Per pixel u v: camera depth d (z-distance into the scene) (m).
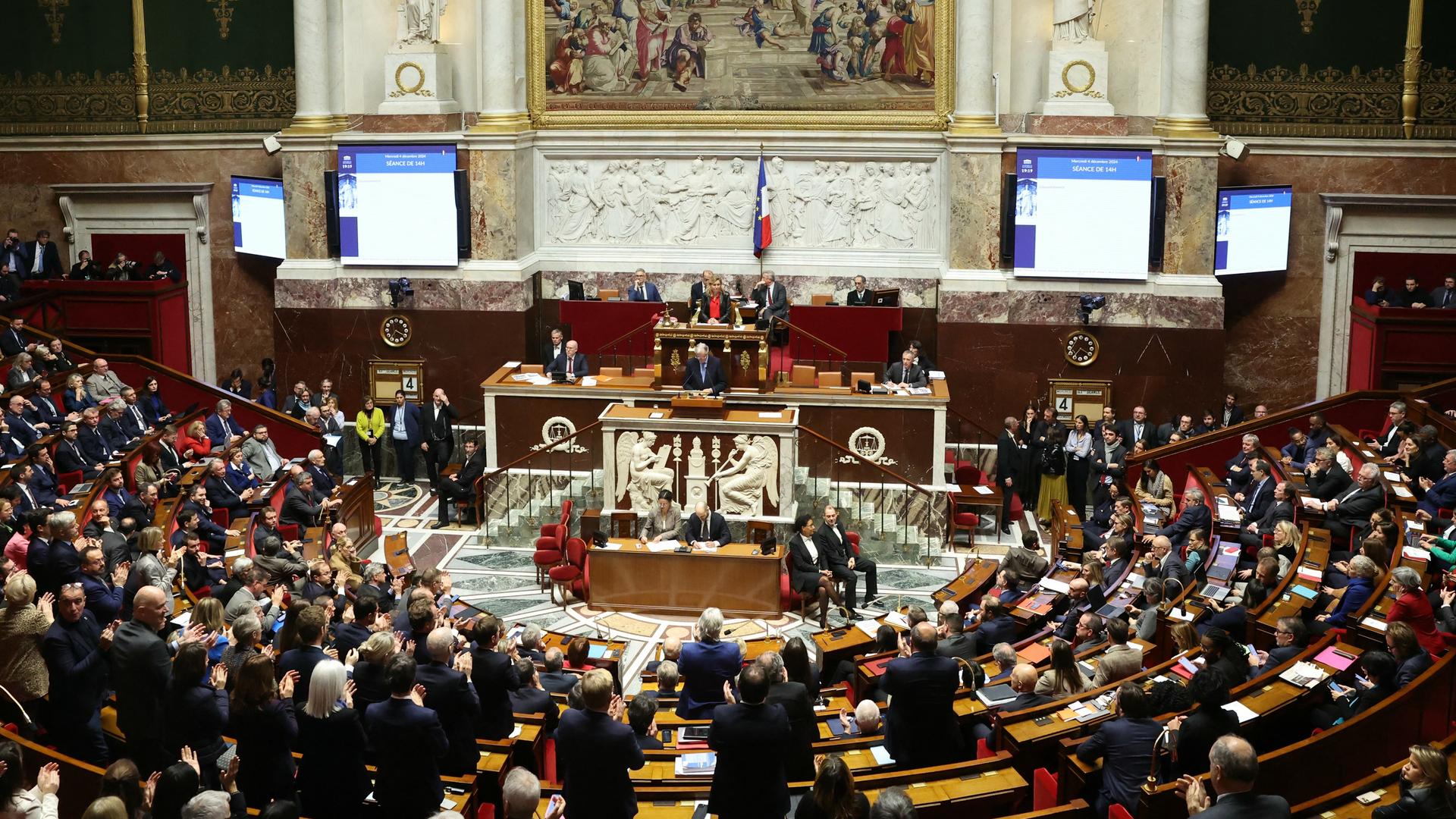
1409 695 9.48
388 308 22.56
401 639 11.80
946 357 21.80
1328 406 19.47
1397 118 21.83
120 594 11.73
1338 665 10.73
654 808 9.10
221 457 18.30
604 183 23.19
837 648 13.83
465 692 9.23
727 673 11.27
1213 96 22.06
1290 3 21.75
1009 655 11.73
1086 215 21.17
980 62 21.27
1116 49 21.53
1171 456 19.72
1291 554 14.60
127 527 14.82
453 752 9.23
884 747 10.24
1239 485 17.69
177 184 24.16
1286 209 21.86
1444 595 12.37
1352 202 21.95
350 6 22.61
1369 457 16.75
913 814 7.21
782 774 8.61
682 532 17.31
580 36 22.78
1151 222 21.08
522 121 22.69
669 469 18.28
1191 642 11.48
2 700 10.27
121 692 9.20
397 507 21.20
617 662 13.52
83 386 19.00
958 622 12.66
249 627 9.91
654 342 20.09
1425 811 7.67
